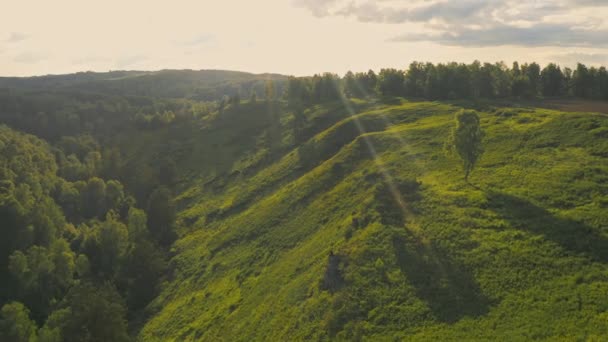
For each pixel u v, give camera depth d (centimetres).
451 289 4231
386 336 3922
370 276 4788
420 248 5000
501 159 6894
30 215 10175
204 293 7138
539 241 4522
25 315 6619
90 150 19250
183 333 6172
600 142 6500
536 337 3375
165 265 8850
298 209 8244
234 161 14250
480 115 10094
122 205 12925
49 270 8481
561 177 5731
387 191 6750
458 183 6400
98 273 9331
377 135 9788
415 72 16812
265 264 6981
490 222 5106
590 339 3200
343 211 7025
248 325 5444
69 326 5553
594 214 4709
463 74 14562
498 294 3984
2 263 9156
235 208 10406
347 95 18350
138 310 7738
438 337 3688
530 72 14962
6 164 13238
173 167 14550
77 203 13200
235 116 19025
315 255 6050
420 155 8056
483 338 3519
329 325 4378
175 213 11531
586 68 14012
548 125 7650
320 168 9481
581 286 3778
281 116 17238
